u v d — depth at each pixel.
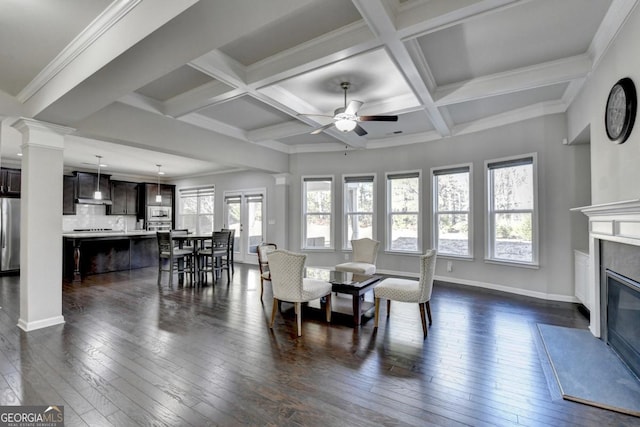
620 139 2.57
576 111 3.86
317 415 1.94
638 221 2.26
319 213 6.95
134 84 2.56
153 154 6.73
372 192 6.55
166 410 1.99
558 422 1.88
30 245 3.38
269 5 1.67
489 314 3.84
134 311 4.05
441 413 1.96
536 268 4.58
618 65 2.61
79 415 1.94
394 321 3.65
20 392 2.19
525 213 4.73
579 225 4.27
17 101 3.43
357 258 5.17
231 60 3.17
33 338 3.14
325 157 6.84
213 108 4.59
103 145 5.88
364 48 2.70
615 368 2.48
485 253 5.13
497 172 5.07
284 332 3.32
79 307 4.23
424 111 4.62
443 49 3.02
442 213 5.74
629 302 2.50
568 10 2.48
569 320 3.60
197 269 6.03
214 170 8.95
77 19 2.23
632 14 2.35
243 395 2.16
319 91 3.99
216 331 3.35
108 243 6.92
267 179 8.00
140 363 2.62
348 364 2.60
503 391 2.20
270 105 4.20
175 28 1.85
